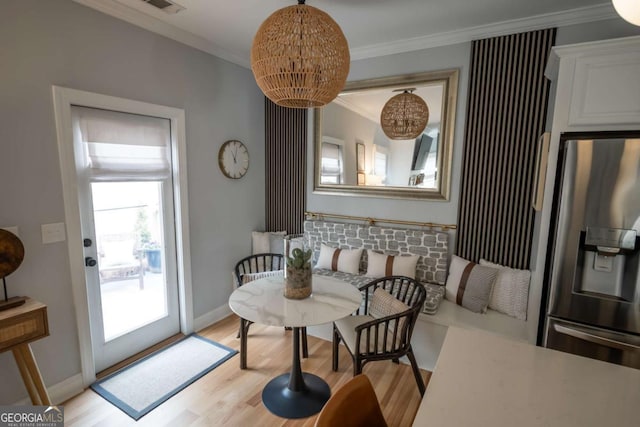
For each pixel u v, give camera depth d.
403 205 3.24
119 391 2.27
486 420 0.90
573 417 0.91
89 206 2.34
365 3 2.29
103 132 2.37
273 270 3.47
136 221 2.67
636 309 1.77
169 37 2.69
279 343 2.93
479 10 2.39
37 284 2.03
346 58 1.69
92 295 2.41
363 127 3.34
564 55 1.91
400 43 3.01
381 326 2.30
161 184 2.81
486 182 2.83
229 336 3.05
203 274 3.21
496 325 2.43
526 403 0.97
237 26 2.67
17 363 1.84
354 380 1.03
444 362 1.17
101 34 2.24
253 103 3.66
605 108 1.84
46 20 1.97
